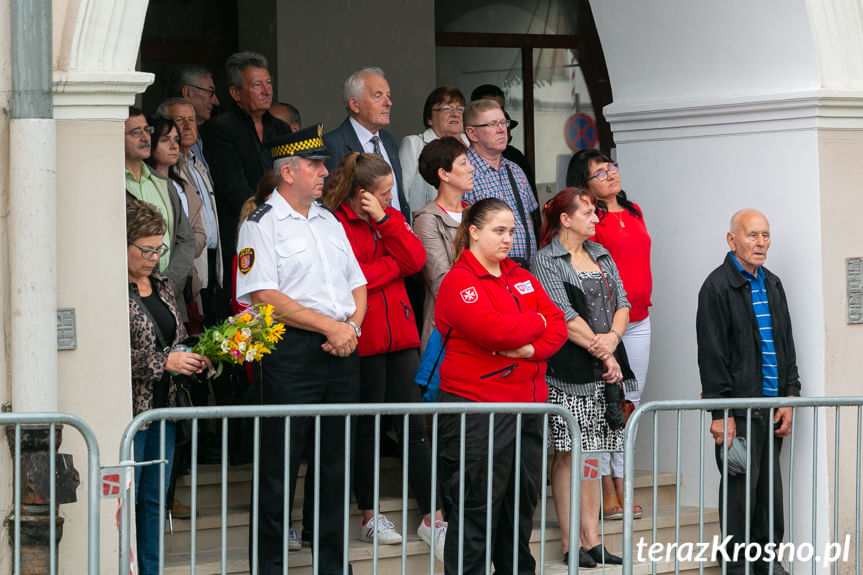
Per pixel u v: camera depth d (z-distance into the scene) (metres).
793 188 10.52
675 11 11.02
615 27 11.51
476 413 7.79
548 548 9.88
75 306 7.68
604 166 10.29
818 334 10.40
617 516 10.38
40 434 7.41
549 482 10.65
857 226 10.58
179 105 9.97
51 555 6.75
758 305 10.16
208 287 10.23
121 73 7.67
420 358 9.62
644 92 11.51
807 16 10.26
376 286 9.13
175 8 13.32
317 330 8.38
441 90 10.73
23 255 7.41
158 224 8.16
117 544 7.80
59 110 7.60
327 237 8.63
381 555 9.18
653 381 11.51
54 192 7.50
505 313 8.29
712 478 11.11
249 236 8.44
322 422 8.58
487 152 10.11
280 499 8.39
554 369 9.29
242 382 8.66
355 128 10.07
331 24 13.41
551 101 15.03
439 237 9.55
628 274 10.32
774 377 10.12
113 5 7.66
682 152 11.27
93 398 7.74
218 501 9.77
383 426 10.23
